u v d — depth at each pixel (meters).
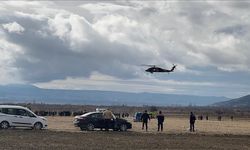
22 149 57.62
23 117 89.25
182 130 107.81
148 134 88.06
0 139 68.88
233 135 93.12
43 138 72.81
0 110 88.44
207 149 64.94
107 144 66.75
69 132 86.50
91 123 92.50
